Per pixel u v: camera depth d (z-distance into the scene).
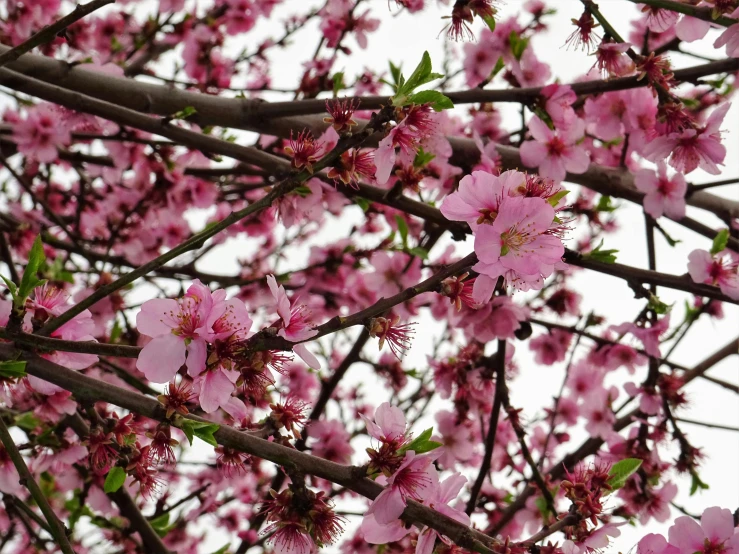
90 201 5.88
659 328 4.12
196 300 2.18
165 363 2.10
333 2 4.95
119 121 3.75
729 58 3.66
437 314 4.70
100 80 3.94
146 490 2.52
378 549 4.68
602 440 4.68
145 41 5.42
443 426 4.63
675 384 4.31
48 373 2.21
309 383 5.82
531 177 2.28
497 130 5.21
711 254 3.45
